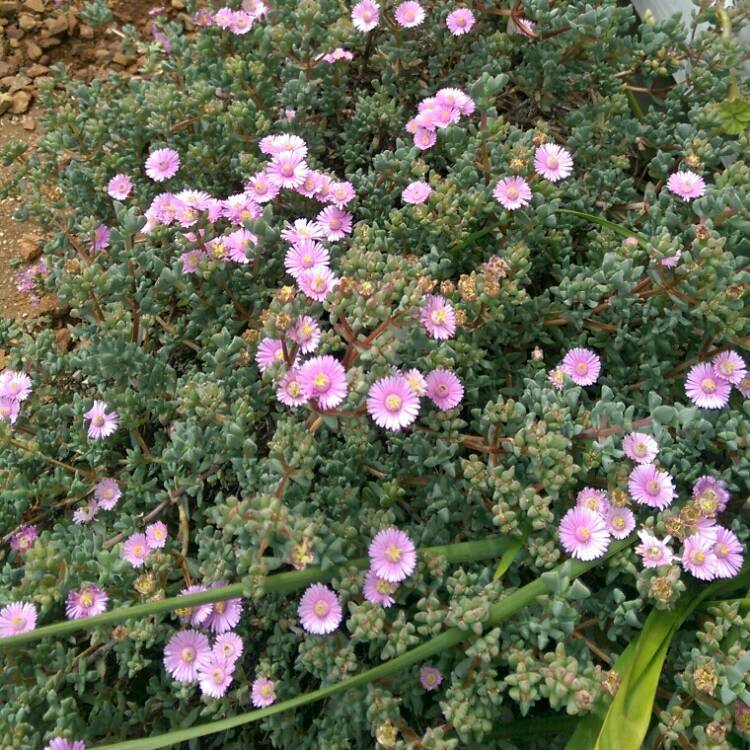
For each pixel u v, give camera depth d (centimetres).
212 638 30
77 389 38
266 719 28
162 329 37
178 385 33
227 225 38
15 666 29
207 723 27
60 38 55
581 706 24
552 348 36
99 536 31
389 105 39
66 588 29
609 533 28
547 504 28
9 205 50
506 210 34
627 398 33
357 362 29
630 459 29
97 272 32
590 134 38
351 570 27
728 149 36
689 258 30
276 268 36
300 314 28
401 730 26
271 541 26
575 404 30
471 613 25
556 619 26
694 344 33
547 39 39
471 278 30
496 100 43
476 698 26
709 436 30
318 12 38
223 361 32
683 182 34
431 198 34
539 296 34
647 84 41
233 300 35
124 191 38
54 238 39
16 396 33
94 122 39
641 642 27
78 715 28
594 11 37
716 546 28
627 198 38
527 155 33
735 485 29
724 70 39
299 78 38
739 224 31
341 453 30
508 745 28
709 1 38
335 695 28
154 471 34
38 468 34
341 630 30
